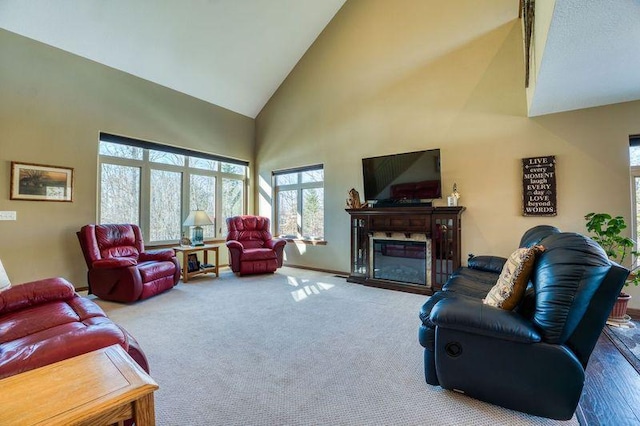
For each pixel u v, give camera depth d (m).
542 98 2.97
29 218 3.63
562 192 3.41
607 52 2.04
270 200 6.27
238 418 1.54
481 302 1.72
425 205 4.19
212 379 1.90
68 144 3.93
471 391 1.64
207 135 5.61
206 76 5.17
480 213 3.90
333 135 5.31
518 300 1.64
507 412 1.57
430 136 4.30
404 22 4.55
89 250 3.62
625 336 2.57
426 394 1.74
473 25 3.99
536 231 2.63
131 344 1.43
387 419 1.53
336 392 1.76
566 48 1.98
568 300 1.39
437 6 4.27
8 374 1.09
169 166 5.14
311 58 5.62
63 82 3.88
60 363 1.07
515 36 3.72
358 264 4.66
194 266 4.82
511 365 1.52
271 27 4.91
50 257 3.78
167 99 4.99
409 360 2.14
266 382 1.86
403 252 4.31
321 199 5.56
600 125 3.22
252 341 2.46
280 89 6.11
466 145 4.01
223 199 6.04
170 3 3.93
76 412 0.81
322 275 5.11
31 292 2.01
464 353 1.62
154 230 4.94
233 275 5.10
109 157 4.40
